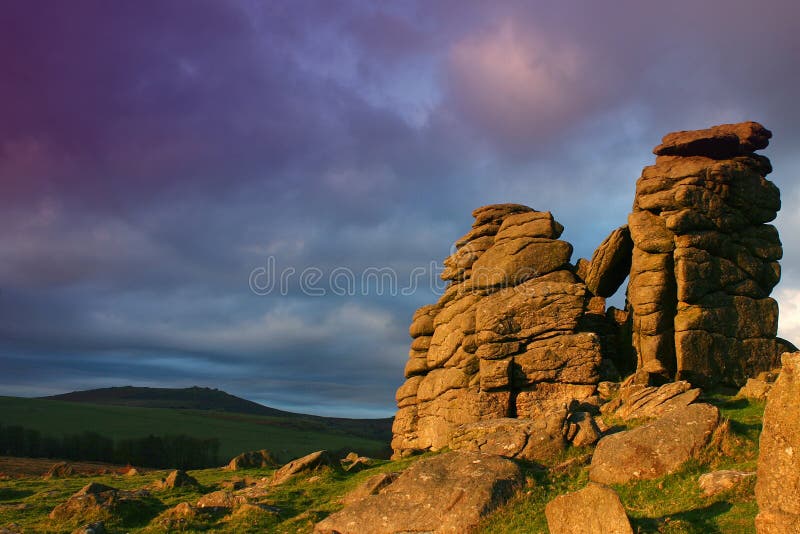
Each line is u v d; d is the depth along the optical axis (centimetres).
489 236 6047
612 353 5312
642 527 2116
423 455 4594
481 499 2739
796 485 1736
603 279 5591
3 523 3497
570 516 2206
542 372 4962
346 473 4247
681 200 4906
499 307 5281
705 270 4831
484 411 5003
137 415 19825
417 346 6488
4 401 19050
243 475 5025
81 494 3725
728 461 2661
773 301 4994
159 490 4200
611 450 2862
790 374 1805
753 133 5284
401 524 2788
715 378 4691
